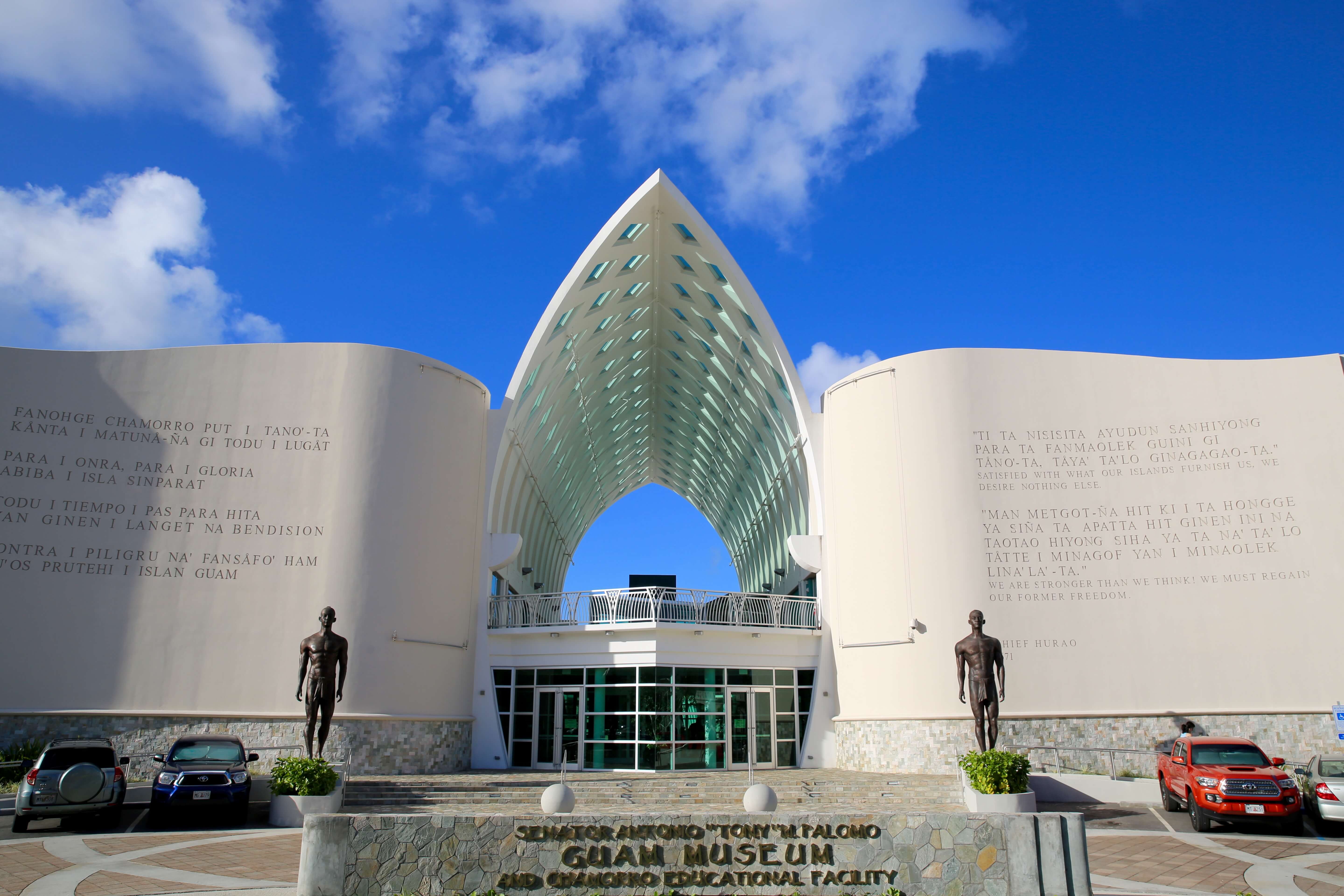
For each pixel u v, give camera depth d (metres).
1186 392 24.47
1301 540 22.97
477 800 18.33
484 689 25.41
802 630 26.20
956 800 18.25
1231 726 22.08
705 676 24.80
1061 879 9.17
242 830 15.49
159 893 9.96
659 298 32.91
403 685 22.95
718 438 43.06
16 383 22.58
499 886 9.01
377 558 23.28
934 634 23.47
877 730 23.89
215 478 23.08
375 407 24.28
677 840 9.23
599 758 24.17
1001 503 24.05
